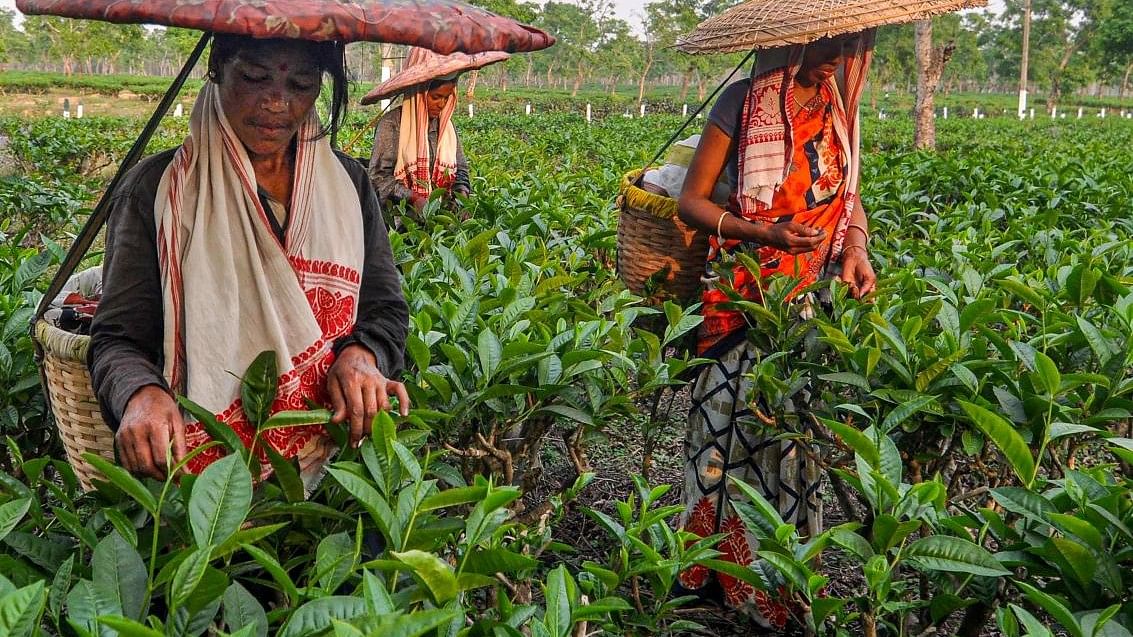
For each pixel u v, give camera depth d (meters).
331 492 2.10
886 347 2.79
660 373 2.78
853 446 2.02
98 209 2.15
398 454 1.72
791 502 3.13
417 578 1.65
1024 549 1.93
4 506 1.47
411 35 1.78
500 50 1.91
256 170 2.07
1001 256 4.71
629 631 2.26
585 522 3.82
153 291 2.09
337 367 2.10
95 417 2.16
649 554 1.99
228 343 2.01
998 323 3.74
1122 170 10.29
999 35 80.88
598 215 5.73
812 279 3.29
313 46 1.94
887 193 7.43
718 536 2.09
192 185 2.01
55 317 2.48
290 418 1.86
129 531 1.67
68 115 30.52
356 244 2.16
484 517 1.68
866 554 1.88
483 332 2.46
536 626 1.53
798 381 2.78
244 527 1.96
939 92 84.81
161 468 1.92
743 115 3.14
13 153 12.41
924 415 2.61
